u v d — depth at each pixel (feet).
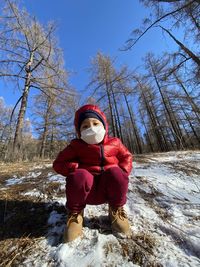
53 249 2.04
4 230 2.46
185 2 7.92
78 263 1.84
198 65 8.57
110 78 20.76
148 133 36.24
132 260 1.89
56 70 12.55
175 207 2.83
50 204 2.96
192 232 2.23
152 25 8.05
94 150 2.44
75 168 2.35
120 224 2.20
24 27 12.29
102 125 2.60
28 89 11.60
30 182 3.98
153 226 2.39
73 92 12.97
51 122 16.99
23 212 2.81
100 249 1.98
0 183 4.17
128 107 35.19
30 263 1.90
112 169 2.31
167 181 3.81
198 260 1.87
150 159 6.64
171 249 2.01
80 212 2.27
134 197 3.16
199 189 3.52
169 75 9.85
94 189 2.34
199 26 8.44
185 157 6.92
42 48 12.51
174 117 23.90
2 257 2.02
